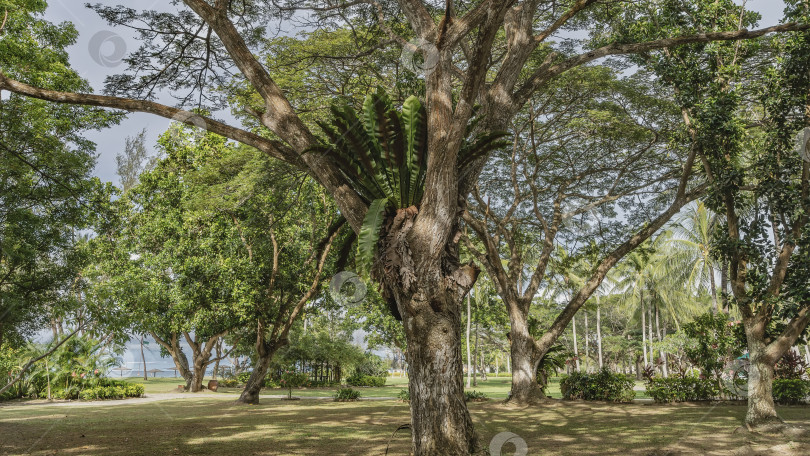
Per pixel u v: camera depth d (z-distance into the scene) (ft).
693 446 24.86
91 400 61.11
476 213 59.36
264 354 56.18
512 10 31.42
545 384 60.29
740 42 31.35
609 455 22.45
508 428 31.45
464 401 20.26
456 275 20.70
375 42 32.81
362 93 39.68
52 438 27.89
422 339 20.01
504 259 86.84
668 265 94.22
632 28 32.68
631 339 159.74
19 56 32.78
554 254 77.36
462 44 36.14
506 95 26.71
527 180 52.13
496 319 108.99
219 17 22.50
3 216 29.37
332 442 26.45
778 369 50.29
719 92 31.17
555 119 49.85
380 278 20.51
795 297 27.45
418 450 19.71
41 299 29.09
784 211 29.12
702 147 31.99
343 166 20.70
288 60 37.88
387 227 19.84
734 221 31.22
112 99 20.38
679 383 51.03
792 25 24.06
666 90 45.98
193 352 79.30
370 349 102.22
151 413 43.32
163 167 67.56
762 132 34.96
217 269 61.31
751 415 29.27
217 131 22.41
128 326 27.37
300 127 22.08
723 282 57.41
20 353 54.65
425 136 20.01
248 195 43.57
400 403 54.24
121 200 65.98
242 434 29.68
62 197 32.55
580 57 27.86
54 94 20.29
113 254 65.16
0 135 30.14
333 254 53.88
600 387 53.42
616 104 47.37
